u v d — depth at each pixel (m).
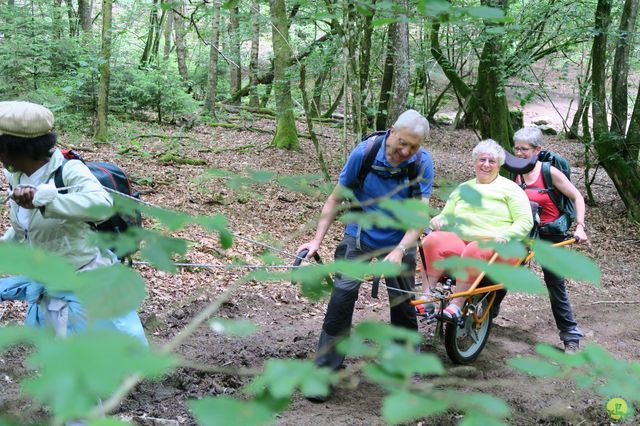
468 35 11.21
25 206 2.57
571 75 23.55
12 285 2.92
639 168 12.70
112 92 15.30
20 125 2.65
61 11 15.18
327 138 17.14
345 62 8.98
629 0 12.16
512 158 5.48
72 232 2.77
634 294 8.18
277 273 1.25
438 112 27.56
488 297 5.21
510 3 11.84
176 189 9.66
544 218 5.56
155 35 23.33
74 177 2.77
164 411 4.06
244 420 0.81
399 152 3.77
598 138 12.75
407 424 4.08
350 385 1.06
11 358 4.27
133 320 2.87
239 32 18.89
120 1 22.56
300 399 4.35
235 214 8.77
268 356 5.04
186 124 15.96
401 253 3.87
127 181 3.24
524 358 1.19
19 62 12.47
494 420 0.91
